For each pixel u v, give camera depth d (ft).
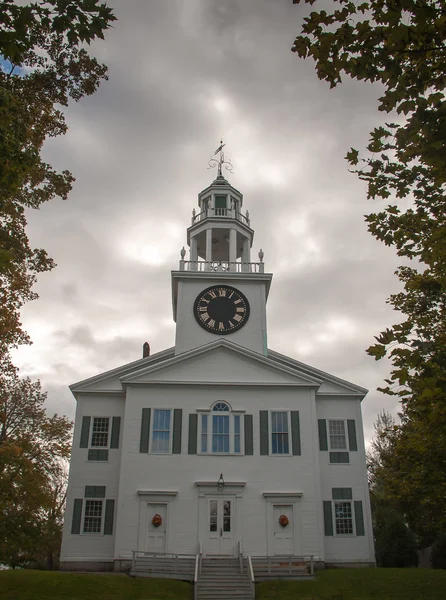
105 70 63.77
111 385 102.47
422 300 40.34
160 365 97.91
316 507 90.12
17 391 117.08
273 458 92.94
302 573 80.53
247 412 95.91
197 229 122.93
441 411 27.71
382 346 26.21
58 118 64.85
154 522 87.51
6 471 70.95
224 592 72.18
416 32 21.91
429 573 77.97
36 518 73.26
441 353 25.29
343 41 23.34
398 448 68.18
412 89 23.41
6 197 43.42
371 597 67.46
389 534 114.32
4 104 41.93
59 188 66.23
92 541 90.99
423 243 33.83
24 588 67.15
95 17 24.40
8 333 63.57
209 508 89.35
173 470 91.40
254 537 87.86
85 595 66.90
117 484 94.94
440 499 67.36
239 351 99.50
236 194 128.16
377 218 35.09
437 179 27.25
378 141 28.43
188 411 95.50
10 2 24.30
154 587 73.10
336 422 100.48
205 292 113.09
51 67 62.03
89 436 98.12
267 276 114.01
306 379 98.17
